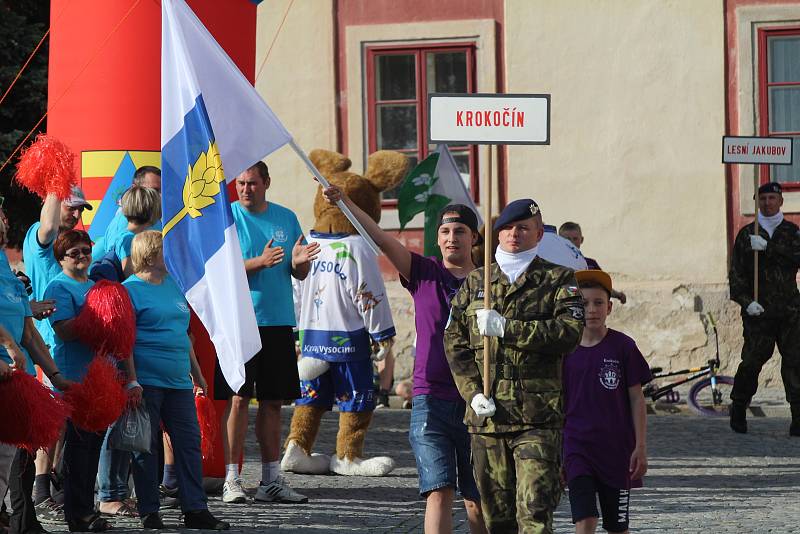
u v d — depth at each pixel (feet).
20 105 119.96
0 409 48.24
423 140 130.00
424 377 48.55
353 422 77.25
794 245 95.09
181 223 56.39
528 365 44.09
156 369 58.03
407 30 129.59
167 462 66.28
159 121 71.61
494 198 128.26
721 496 69.97
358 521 62.13
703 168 124.77
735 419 96.48
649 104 125.49
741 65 124.77
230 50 73.51
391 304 126.41
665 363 123.85
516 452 44.01
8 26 118.21
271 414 67.41
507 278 44.55
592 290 47.88
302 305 76.84
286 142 55.67
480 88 128.77
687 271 124.77
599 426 47.55
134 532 57.88
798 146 124.67
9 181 119.34
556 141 126.93
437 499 47.70
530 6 127.34
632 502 68.18
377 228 50.62
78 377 56.75
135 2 71.41
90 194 71.20
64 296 56.75
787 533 59.06
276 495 67.31
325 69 130.52
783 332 94.89
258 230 68.08
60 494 63.21
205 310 55.88
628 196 125.70
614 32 126.00
